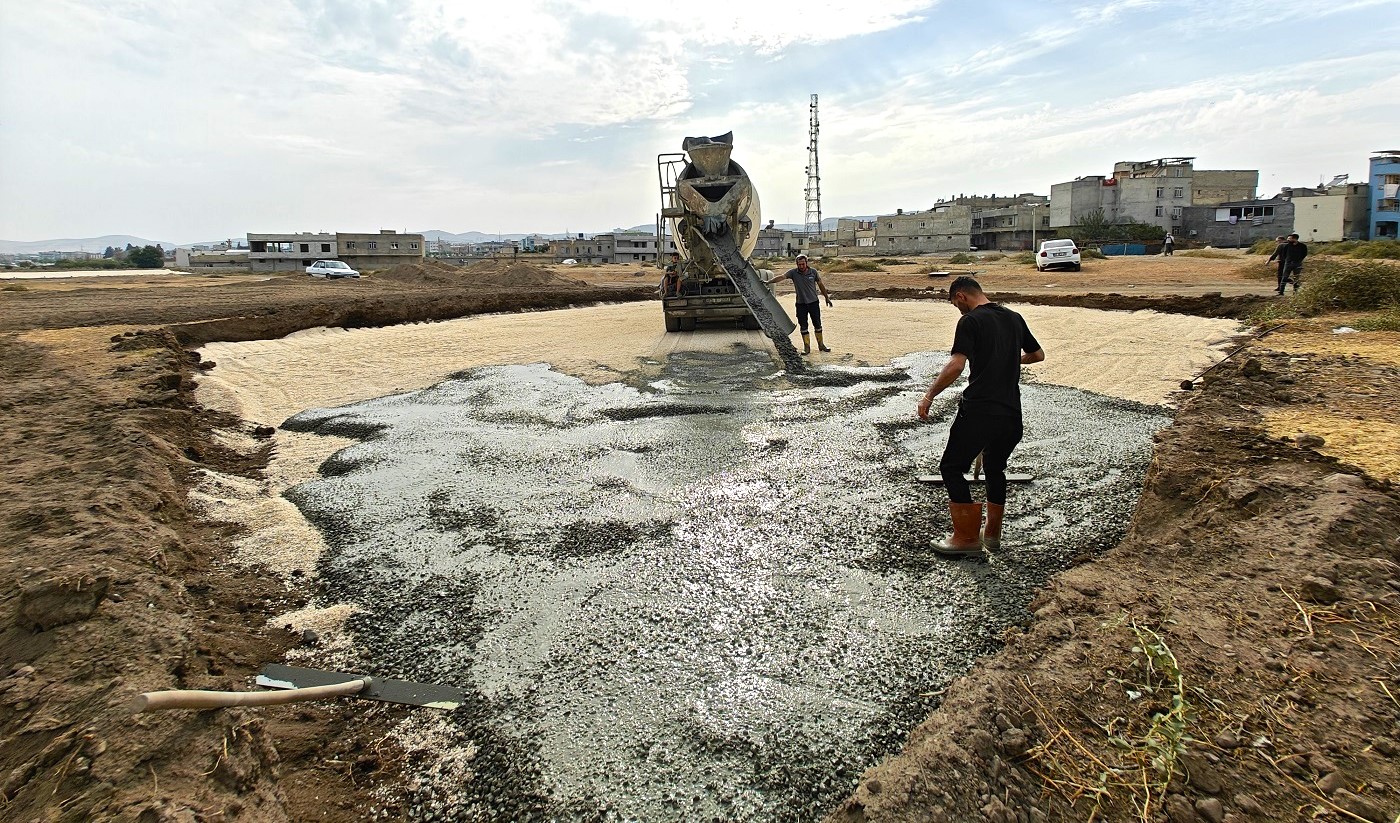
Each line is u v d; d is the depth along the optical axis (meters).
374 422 8.18
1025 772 2.44
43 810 2.34
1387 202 58.59
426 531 5.21
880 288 23.67
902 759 2.58
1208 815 2.21
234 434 7.80
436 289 26.84
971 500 4.43
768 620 3.90
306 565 4.74
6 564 3.86
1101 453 6.28
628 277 41.12
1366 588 3.08
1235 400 6.35
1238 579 3.39
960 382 9.23
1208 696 2.66
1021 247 83.56
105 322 14.20
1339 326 10.22
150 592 3.75
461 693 3.40
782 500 5.55
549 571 4.54
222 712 2.86
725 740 3.02
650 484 5.98
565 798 2.76
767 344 12.93
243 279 37.50
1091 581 3.71
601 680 3.45
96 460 5.79
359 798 2.79
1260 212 66.44
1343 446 4.70
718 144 13.40
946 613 3.90
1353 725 2.42
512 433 7.59
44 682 2.95
